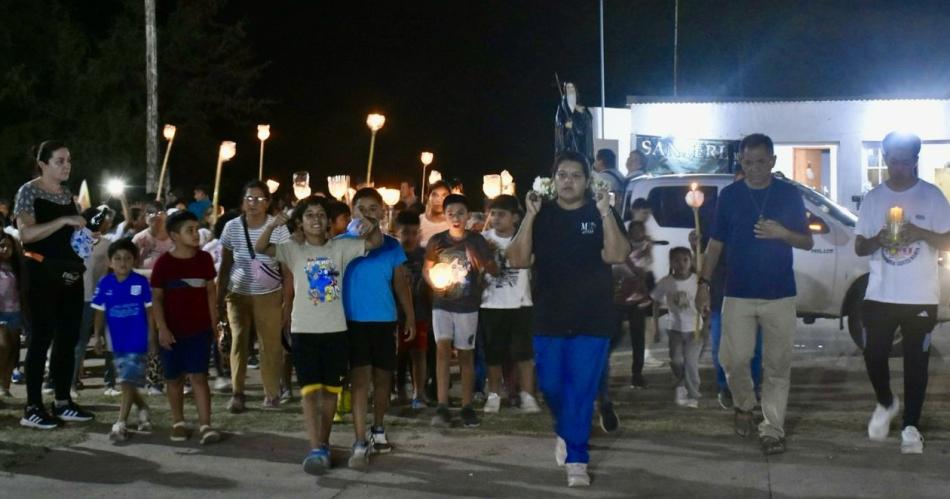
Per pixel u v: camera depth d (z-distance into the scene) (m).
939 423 10.97
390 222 13.42
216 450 10.62
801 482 9.55
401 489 9.60
